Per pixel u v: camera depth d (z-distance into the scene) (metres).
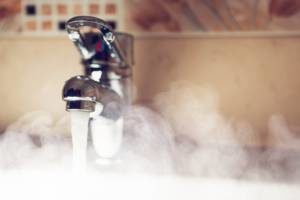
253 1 0.75
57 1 0.78
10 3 0.79
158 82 0.78
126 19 0.78
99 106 0.51
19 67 0.79
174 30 0.77
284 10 0.74
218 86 0.77
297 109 0.75
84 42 0.58
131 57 0.64
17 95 0.79
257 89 0.76
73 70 0.79
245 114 0.76
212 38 0.76
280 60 0.75
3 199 0.56
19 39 0.79
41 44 0.79
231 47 0.76
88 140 0.58
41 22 0.79
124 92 0.63
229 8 0.76
